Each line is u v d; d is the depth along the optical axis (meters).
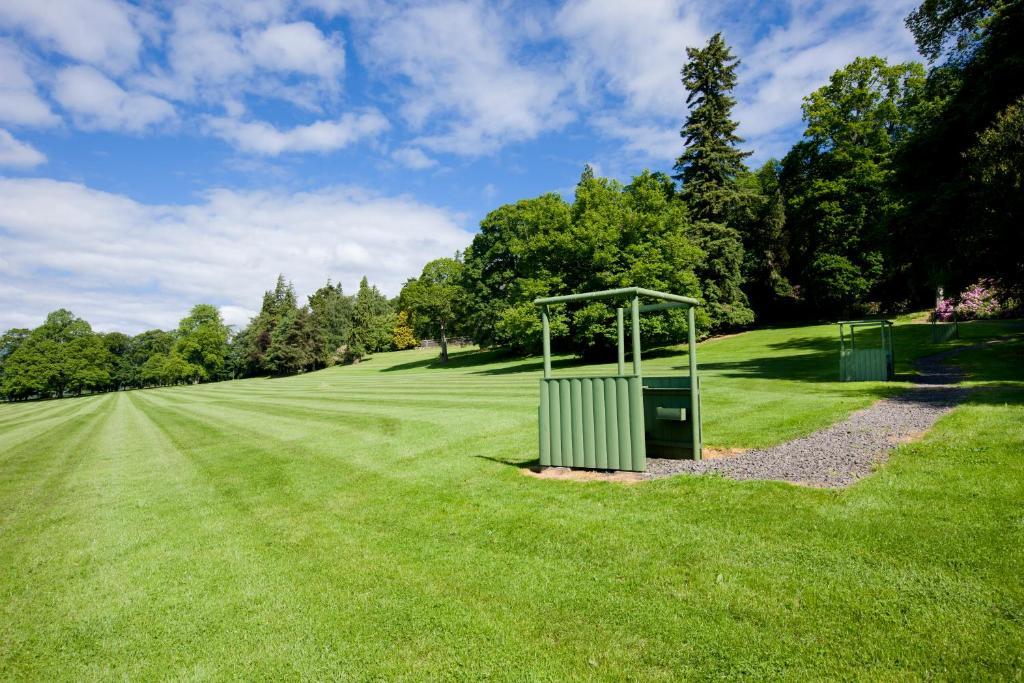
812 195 43.97
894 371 19.58
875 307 46.66
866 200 42.50
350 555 5.42
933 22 20.92
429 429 13.41
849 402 12.48
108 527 7.04
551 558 4.92
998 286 19.12
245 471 10.16
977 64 18.28
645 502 6.12
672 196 46.16
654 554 4.75
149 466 11.66
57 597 4.89
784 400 13.73
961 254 17.75
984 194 15.45
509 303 49.00
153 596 4.79
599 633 3.64
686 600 3.95
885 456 7.08
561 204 40.72
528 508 6.36
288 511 7.18
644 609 3.88
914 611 3.51
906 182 20.09
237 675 3.52
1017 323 33.31
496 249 52.84
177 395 50.19
